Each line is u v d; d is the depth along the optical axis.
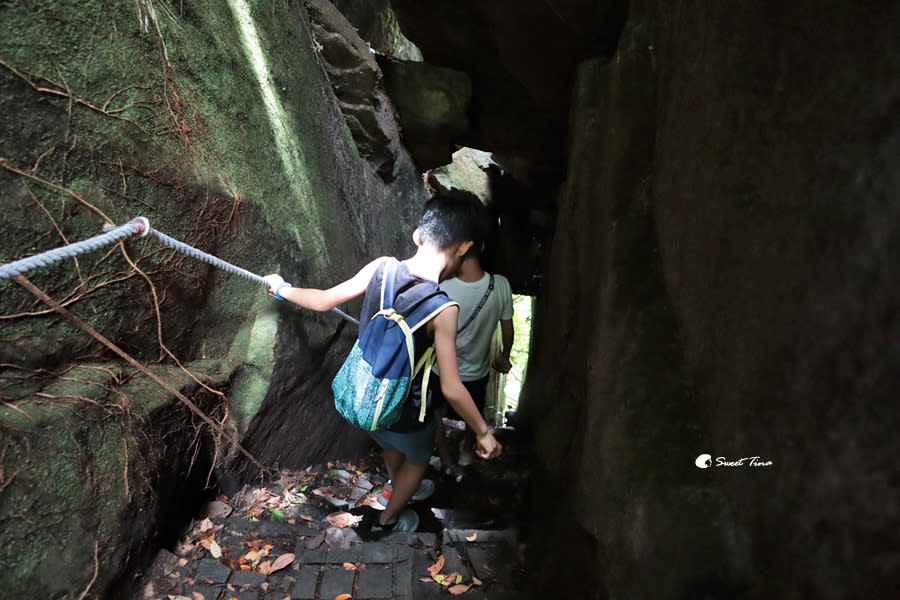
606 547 1.66
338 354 3.65
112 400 1.85
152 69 2.14
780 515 1.03
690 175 1.77
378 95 5.28
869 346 0.82
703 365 1.57
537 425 4.23
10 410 1.55
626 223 2.38
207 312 2.54
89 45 1.82
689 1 1.98
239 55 3.02
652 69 2.61
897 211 0.80
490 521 3.12
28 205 1.61
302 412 3.28
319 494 3.09
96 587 1.70
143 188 2.03
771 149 1.23
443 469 3.75
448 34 5.53
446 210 2.33
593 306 2.69
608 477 1.74
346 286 2.51
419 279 2.22
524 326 15.73
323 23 4.66
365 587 2.19
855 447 0.83
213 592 2.05
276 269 2.98
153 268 2.11
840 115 0.98
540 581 2.27
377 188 5.57
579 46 4.67
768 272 1.18
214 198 2.41
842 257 0.92
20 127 1.58
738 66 1.43
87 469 1.70
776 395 1.09
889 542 0.74
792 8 1.18
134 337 2.11
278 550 2.39
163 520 2.15
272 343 2.78
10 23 1.55
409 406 2.36
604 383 2.00
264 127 3.12
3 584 1.42
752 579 1.13
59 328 1.77
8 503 1.46
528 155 6.88
